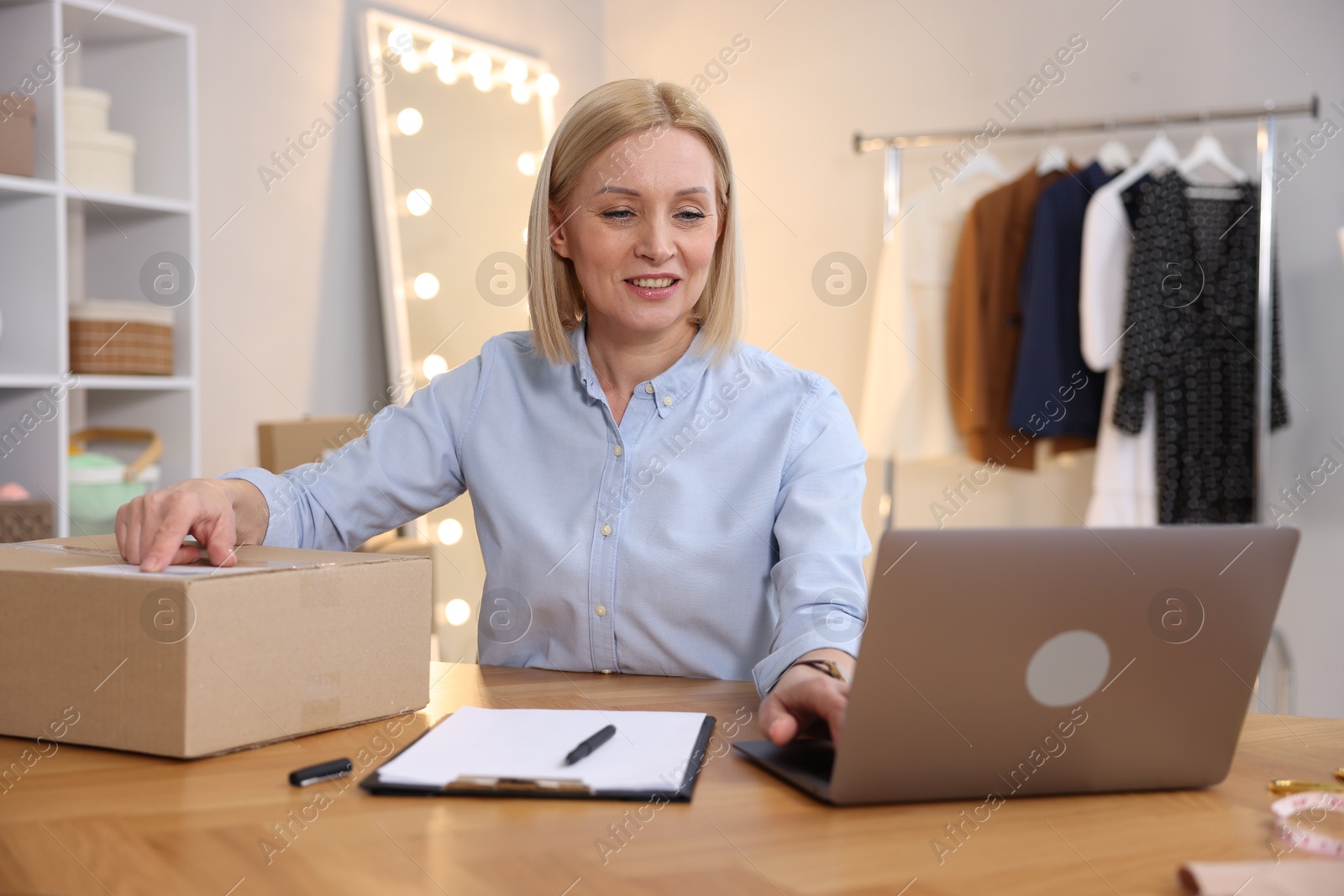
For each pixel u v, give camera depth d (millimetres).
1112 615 735
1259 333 2838
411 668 965
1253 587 751
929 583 700
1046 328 2977
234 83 2627
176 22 2453
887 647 705
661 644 1227
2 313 2131
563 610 1246
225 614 831
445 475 1340
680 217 1181
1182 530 737
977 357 3092
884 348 3270
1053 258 2984
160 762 818
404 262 2941
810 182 3641
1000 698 735
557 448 1278
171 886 607
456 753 807
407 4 3086
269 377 2729
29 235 2107
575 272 1311
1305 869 621
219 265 2600
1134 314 2850
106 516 2180
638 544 1225
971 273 3105
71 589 848
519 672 1154
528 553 1263
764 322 3723
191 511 951
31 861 637
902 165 3486
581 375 1260
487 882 614
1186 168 2926
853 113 3562
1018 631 722
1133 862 661
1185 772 787
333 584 902
